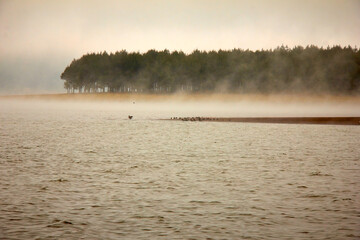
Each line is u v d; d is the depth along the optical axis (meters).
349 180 114.56
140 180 113.31
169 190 101.12
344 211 83.38
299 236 69.56
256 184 108.62
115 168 133.25
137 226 74.00
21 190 99.94
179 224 75.19
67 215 79.94
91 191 99.56
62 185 106.00
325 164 143.75
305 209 84.75
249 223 75.88
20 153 168.00
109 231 71.50
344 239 68.31
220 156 164.75
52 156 160.88
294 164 143.62
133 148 192.25
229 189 102.50
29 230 71.69
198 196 95.19
